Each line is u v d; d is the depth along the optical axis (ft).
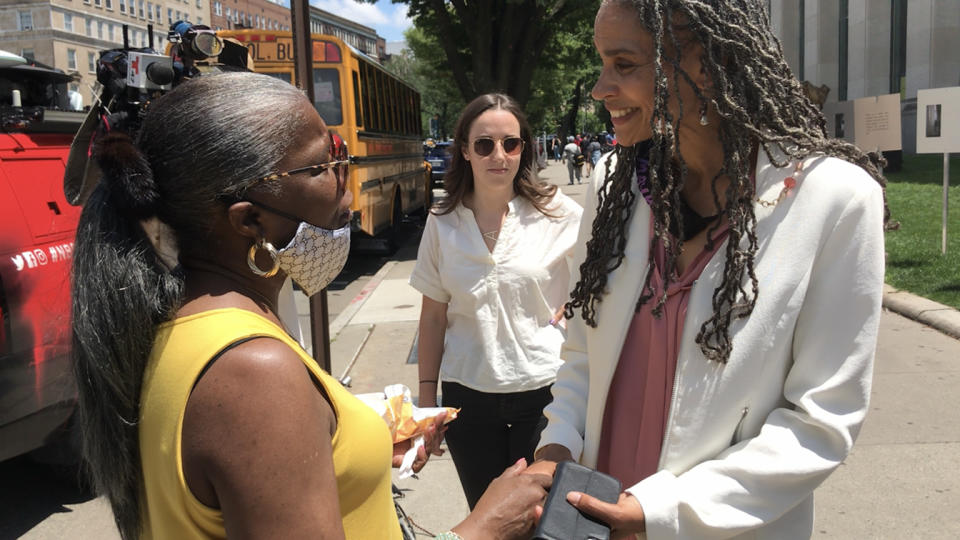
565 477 4.95
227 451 3.51
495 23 55.42
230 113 3.94
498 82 55.01
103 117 6.43
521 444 9.34
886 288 26.84
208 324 3.79
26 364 11.87
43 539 12.61
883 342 21.13
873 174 5.13
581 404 6.21
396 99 47.88
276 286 4.39
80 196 5.49
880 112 27.86
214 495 3.63
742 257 4.80
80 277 3.91
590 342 5.83
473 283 9.10
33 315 12.02
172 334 3.81
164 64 7.13
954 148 30.12
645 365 5.48
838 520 11.89
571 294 5.99
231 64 8.32
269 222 4.09
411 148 55.42
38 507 13.75
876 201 4.75
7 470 15.34
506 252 9.11
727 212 4.91
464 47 62.28
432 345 9.75
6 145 12.72
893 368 18.84
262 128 3.97
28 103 15.78
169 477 3.63
